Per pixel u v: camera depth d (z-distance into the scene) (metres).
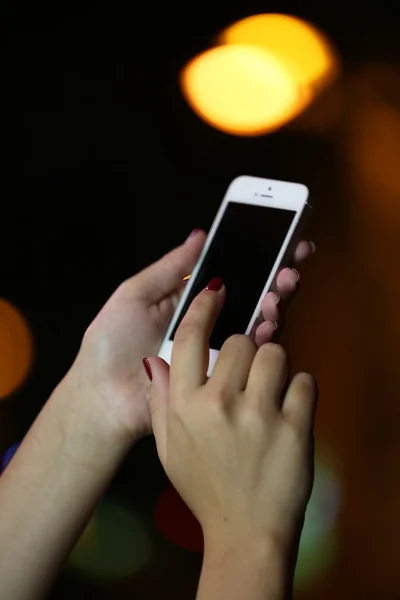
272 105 2.78
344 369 3.02
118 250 3.13
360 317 3.01
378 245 2.96
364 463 2.94
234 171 3.05
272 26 2.59
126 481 2.98
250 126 2.86
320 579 2.72
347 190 2.95
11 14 2.69
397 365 2.98
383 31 2.56
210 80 2.77
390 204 2.91
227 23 2.64
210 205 3.12
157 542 2.79
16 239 3.05
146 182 3.09
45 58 2.80
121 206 3.10
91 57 2.81
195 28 2.70
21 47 2.77
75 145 2.99
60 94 2.89
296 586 2.69
